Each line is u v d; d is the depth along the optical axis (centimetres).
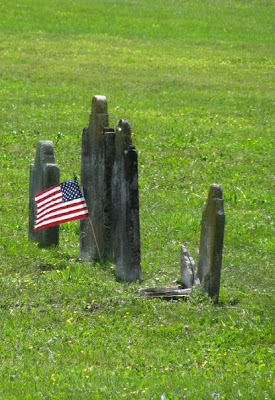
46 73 4047
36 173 1791
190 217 2111
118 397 1126
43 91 3703
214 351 1312
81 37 4988
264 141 3030
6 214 2100
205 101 3666
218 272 1524
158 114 3375
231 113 3481
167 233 1988
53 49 4594
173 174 2561
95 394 1134
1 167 2594
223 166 2686
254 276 1712
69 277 1588
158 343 1341
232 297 1555
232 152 2853
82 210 1678
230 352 1320
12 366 1226
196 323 1428
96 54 4522
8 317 1413
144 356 1281
